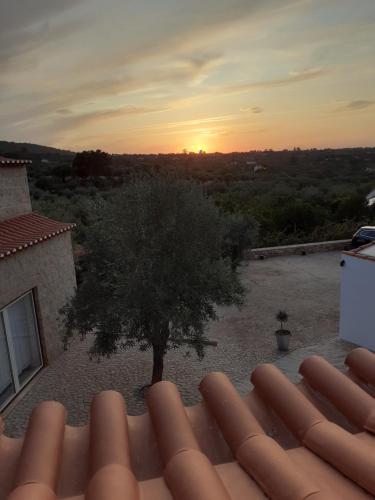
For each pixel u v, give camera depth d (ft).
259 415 11.38
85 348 46.75
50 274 44.04
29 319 41.34
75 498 8.16
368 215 103.19
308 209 96.27
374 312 43.21
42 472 8.57
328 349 44.96
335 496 7.20
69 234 48.78
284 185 180.75
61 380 40.32
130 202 33.40
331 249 88.02
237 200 119.55
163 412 10.45
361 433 10.29
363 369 13.00
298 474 7.87
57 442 9.74
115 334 34.40
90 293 34.86
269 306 58.13
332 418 11.32
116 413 10.45
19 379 39.42
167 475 8.37
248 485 8.14
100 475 8.11
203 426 10.92
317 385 12.35
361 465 8.23
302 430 10.11
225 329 51.01
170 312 31.12
